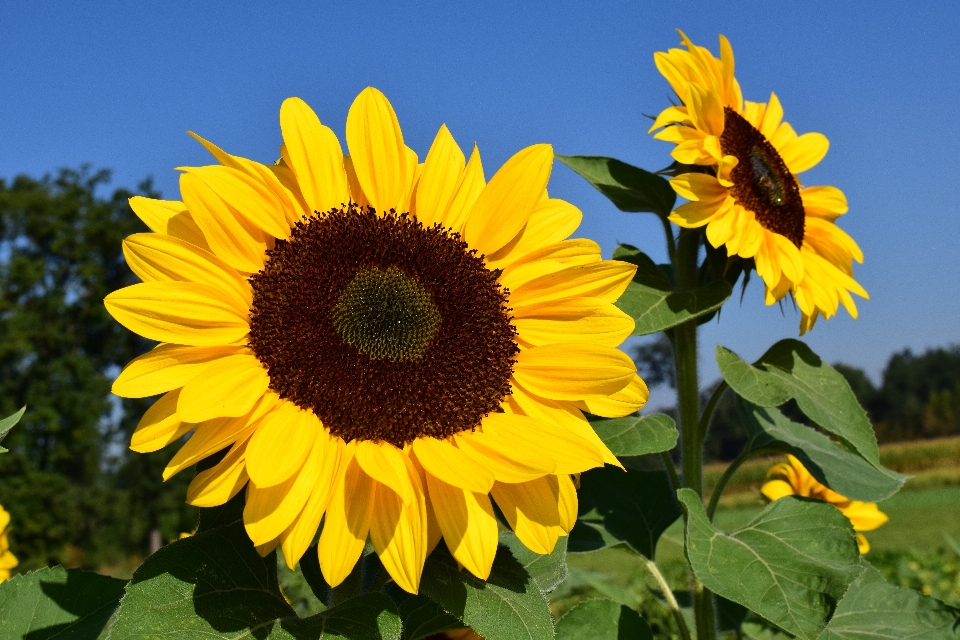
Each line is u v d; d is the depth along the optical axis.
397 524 0.48
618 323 0.55
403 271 0.53
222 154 0.50
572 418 0.54
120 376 0.47
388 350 0.51
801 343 0.67
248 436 0.48
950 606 0.67
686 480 0.69
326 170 0.53
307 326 0.50
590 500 0.73
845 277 0.72
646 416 0.66
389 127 0.54
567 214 0.57
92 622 0.53
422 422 0.51
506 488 0.51
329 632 0.46
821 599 0.58
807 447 0.72
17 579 0.53
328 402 0.50
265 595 0.48
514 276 0.55
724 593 0.58
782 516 0.64
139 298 0.48
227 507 0.52
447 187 0.56
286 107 0.53
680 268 0.68
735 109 0.71
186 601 0.47
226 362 0.48
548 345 0.54
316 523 0.47
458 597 0.49
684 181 0.64
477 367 0.52
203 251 0.49
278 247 0.52
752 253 0.64
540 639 0.48
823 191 0.75
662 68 0.68
